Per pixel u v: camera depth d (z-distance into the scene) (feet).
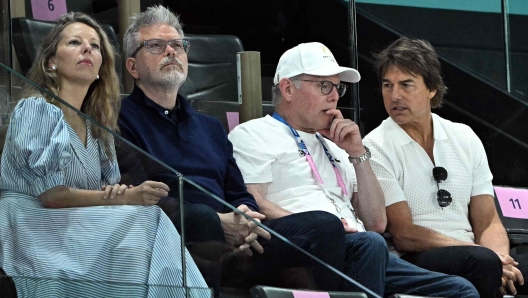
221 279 24.93
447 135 42.83
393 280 35.60
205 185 35.63
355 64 49.42
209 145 36.96
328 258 30.63
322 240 30.60
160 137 35.99
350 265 31.55
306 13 51.24
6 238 25.52
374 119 48.19
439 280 35.50
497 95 51.75
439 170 41.68
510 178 51.08
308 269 25.99
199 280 24.73
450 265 38.17
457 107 51.21
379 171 41.52
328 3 50.57
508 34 52.54
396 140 42.16
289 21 51.55
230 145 38.01
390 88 42.70
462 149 42.83
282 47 51.67
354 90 48.21
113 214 25.36
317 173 38.09
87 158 26.30
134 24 37.63
